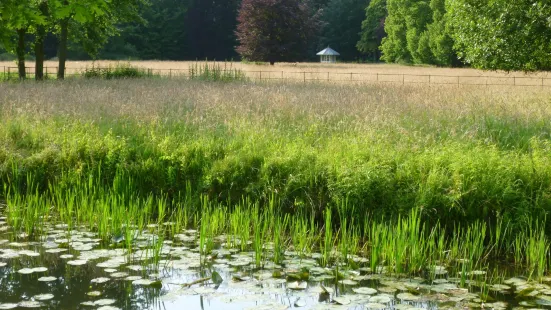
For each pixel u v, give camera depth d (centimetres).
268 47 6259
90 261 688
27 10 744
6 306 559
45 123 1284
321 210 880
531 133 1168
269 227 808
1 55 6353
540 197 799
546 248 705
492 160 868
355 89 2203
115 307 557
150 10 8219
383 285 620
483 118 1332
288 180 910
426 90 2162
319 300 577
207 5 8525
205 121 1269
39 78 2992
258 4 6247
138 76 3086
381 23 8425
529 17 1822
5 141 1134
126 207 866
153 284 612
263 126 1219
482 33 1928
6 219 855
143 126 1218
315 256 718
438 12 6328
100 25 3191
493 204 804
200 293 588
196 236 796
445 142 1028
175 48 8419
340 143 1039
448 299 578
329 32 9369
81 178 1016
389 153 934
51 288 605
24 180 1040
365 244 762
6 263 677
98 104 1520
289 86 2444
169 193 993
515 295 603
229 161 972
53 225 835
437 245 773
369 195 845
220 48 8644
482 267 704
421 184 832
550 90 2200
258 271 655
